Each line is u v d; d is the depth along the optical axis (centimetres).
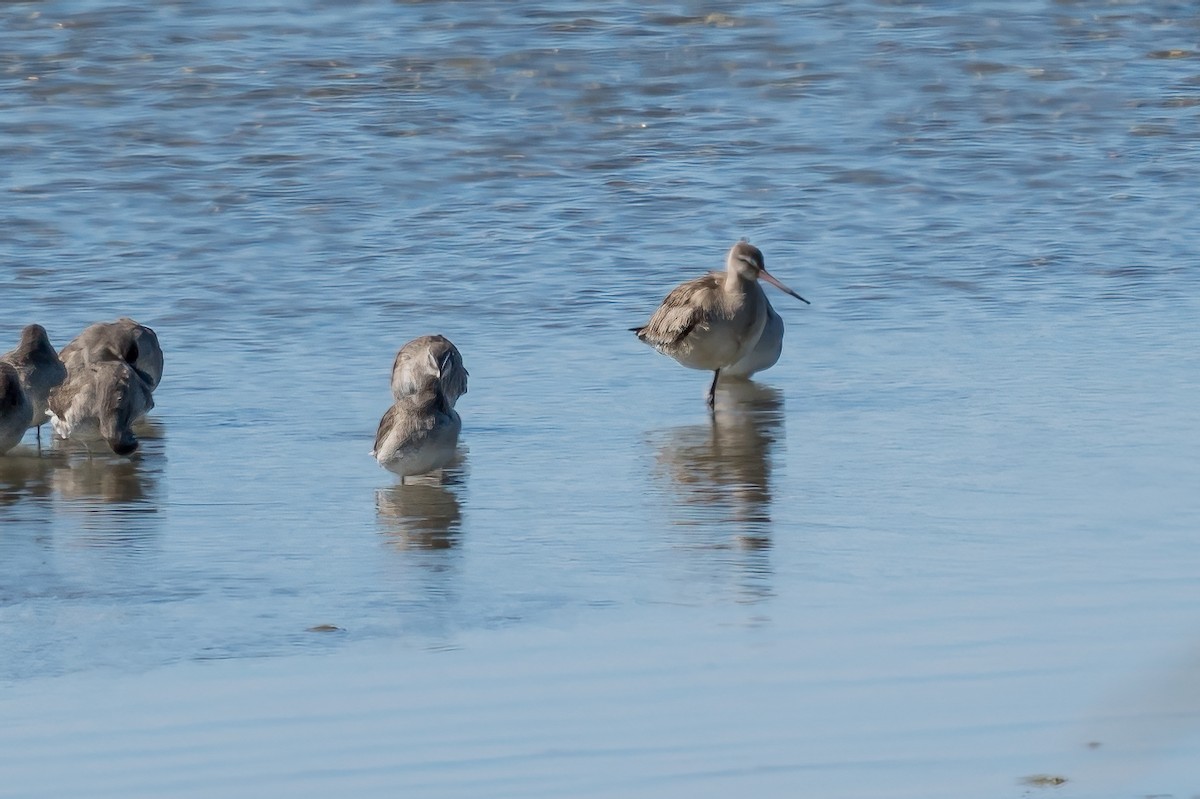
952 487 1478
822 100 3162
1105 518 1384
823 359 1928
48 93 3095
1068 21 3662
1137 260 2311
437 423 1491
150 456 1608
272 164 2742
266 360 1916
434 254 2341
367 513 1435
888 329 2036
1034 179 2716
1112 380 1808
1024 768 934
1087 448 1581
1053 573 1255
